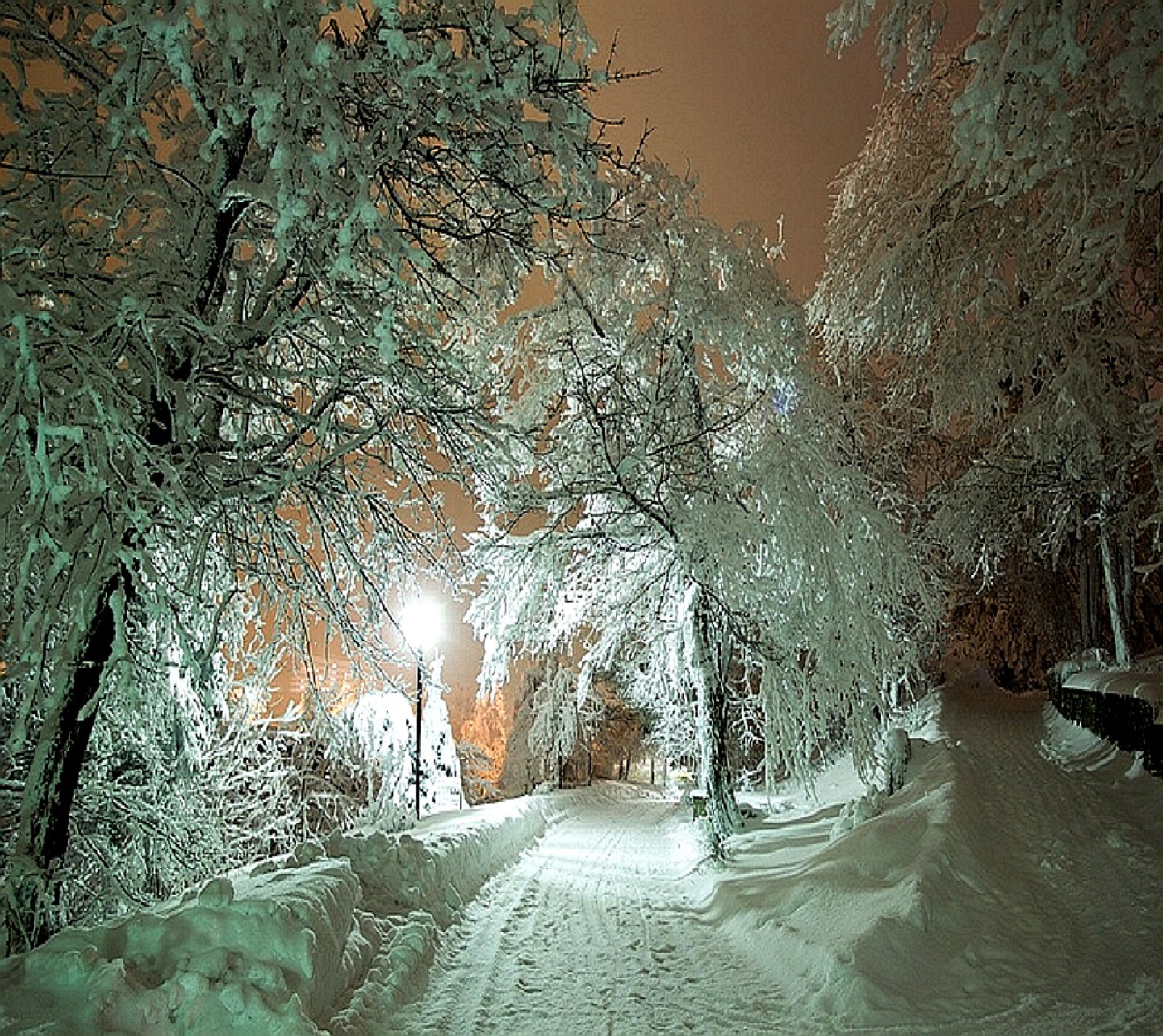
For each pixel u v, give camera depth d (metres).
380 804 14.37
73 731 6.72
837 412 13.98
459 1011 6.73
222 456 7.31
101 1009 4.55
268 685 10.29
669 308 13.64
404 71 6.71
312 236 6.91
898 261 13.51
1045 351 12.27
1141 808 11.23
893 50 10.58
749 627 13.04
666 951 8.70
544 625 15.34
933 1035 5.96
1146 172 8.31
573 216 8.23
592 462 13.49
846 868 9.34
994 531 17.00
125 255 7.14
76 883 8.73
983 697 25.27
